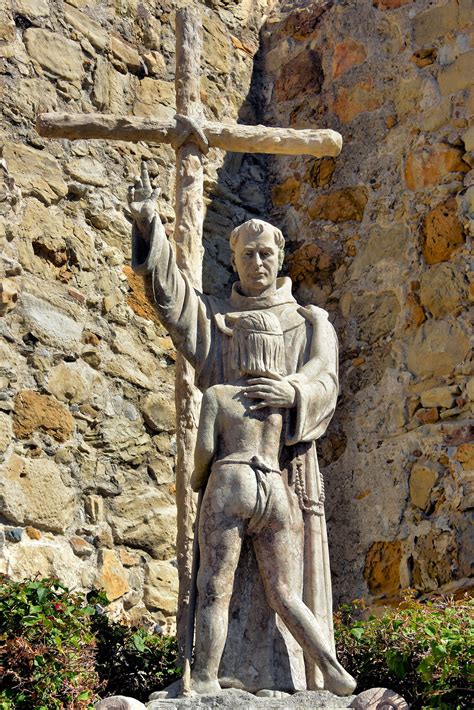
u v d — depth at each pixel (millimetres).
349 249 11992
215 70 12797
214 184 12414
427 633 8281
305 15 13070
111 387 10922
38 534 10016
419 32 12078
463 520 10391
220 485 7719
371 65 12352
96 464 10594
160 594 10664
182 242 9320
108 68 11867
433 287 11234
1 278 10352
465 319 10977
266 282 8344
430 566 10492
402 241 11602
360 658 8766
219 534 7672
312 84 12797
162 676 8891
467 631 8164
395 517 10867
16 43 11180
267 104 13109
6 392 10117
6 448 9984
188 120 9383
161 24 12516
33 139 11039
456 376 10875
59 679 8125
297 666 7703
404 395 11141
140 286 11469
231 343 8117
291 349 8188
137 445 10953
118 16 12117
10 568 9680
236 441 7832
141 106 12094
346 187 12188
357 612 10852
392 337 11406
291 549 7742
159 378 11352
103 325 11039
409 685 8438
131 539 10641
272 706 7273
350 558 11070
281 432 7922
